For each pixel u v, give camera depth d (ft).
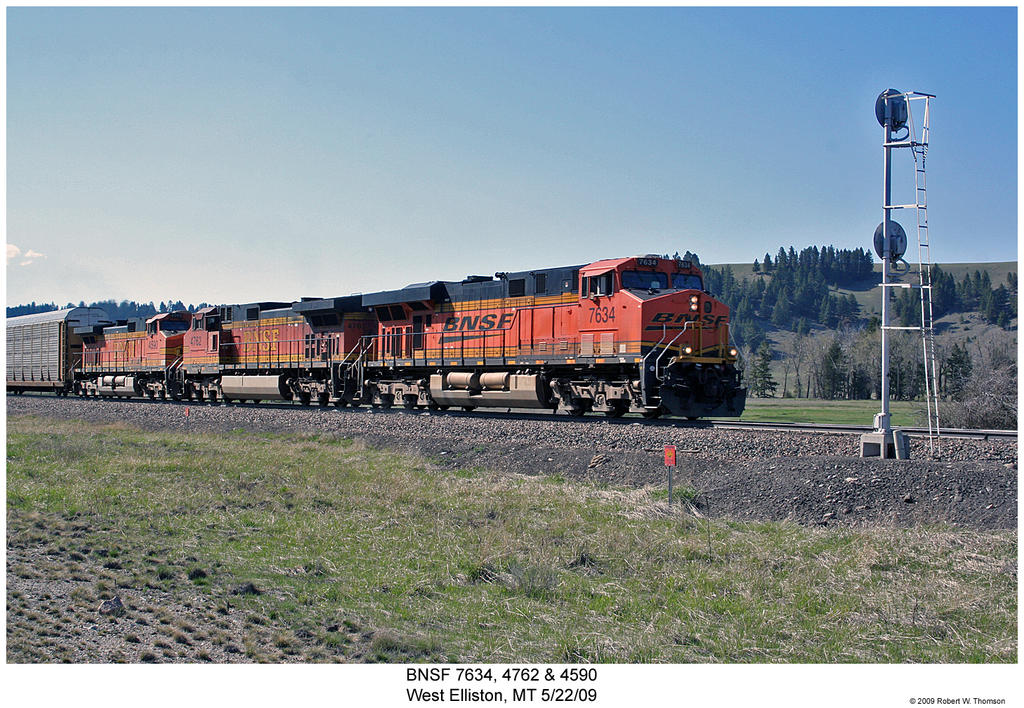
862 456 53.72
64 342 169.78
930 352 55.21
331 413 97.66
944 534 41.68
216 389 132.57
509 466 66.59
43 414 130.82
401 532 47.88
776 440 60.49
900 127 54.39
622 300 76.13
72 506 53.01
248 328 128.06
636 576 39.78
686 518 48.21
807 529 45.27
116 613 33.68
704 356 77.15
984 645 31.12
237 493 58.49
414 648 31.32
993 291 570.87
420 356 98.48
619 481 59.11
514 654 31.01
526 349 85.76
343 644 31.81
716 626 33.63
